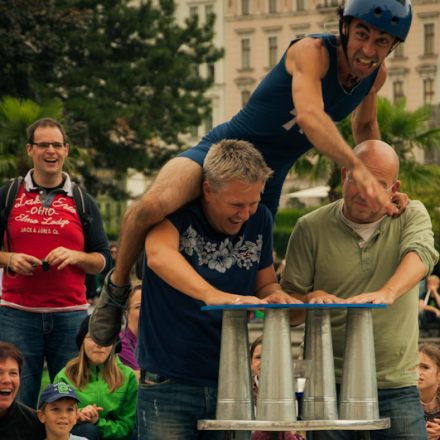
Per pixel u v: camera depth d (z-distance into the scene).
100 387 12.58
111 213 93.62
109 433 12.51
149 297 8.02
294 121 7.89
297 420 7.12
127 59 70.06
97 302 8.58
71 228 12.01
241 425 7.07
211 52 74.06
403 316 8.66
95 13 68.38
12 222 11.98
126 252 7.97
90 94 67.12
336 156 7.31
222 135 8.18
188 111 70.38
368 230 8.66
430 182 36.16
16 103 39.09
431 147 36.41
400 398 8.64
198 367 7.89
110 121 64.69
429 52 132.25
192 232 7.77
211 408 7.93
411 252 8.27
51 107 40.19
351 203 8.48
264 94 7.89
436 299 23.88
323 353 7.26
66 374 12.37
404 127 35.78
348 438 8.59
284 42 141.50
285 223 80.19
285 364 7.08
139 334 8.16
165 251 7.58
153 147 70.69
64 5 65.31
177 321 7.88
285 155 8.23
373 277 8.62
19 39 58.41
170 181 7.61
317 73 7.57
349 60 7.53
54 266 11.88
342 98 7.84
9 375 11.10
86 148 66.62
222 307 7.03
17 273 11.75
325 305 6.96
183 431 7.94
